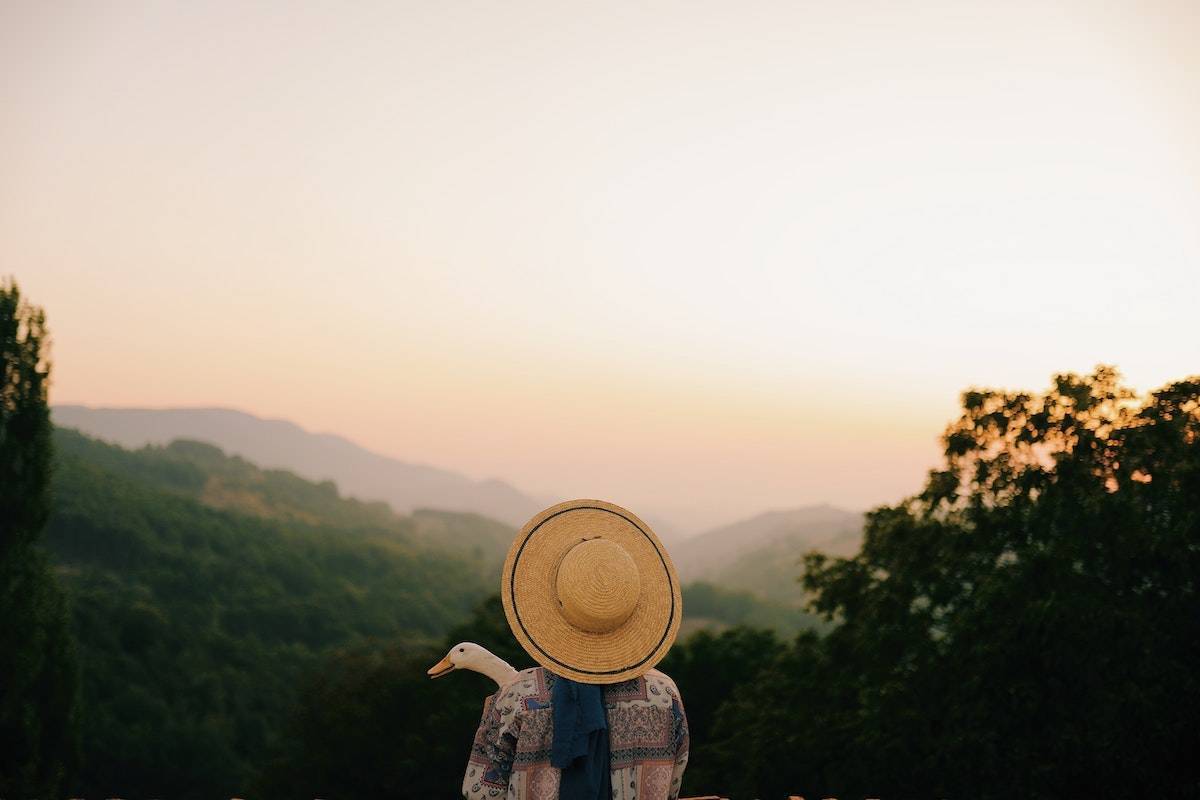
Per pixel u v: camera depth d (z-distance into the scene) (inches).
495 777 113.3
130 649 2620.6
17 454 845.2
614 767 110.6
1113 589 593.0
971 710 586.6
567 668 111.5
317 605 3774.6
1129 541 566.6
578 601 112.3
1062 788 548.4
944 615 654.5
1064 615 547.2
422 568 5388.8
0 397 844.6
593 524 121.3
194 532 4264.3
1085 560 601.9
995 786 568.4
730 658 1130.0
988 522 640.4
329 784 1160.8
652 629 115.7
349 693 1252.5
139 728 2128.4
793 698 759.1
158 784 2066.9
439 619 4446.4
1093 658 551.8
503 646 1119.6
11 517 842.8
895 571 701.9
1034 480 621.9
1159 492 579.2
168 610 3157.0
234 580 3892.7
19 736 816.9
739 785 734.5
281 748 1627.7
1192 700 526.6
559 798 108.9
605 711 111.5
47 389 869.2
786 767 693.3
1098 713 549.0
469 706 1041.5
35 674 837.8
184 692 2503.7
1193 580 564.1
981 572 641.6
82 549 3651.6
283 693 2714.1
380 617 4057.6
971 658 597.3
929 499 685.3
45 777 850.1
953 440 661.9
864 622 715.4
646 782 110.6
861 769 626.2
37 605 853.2
